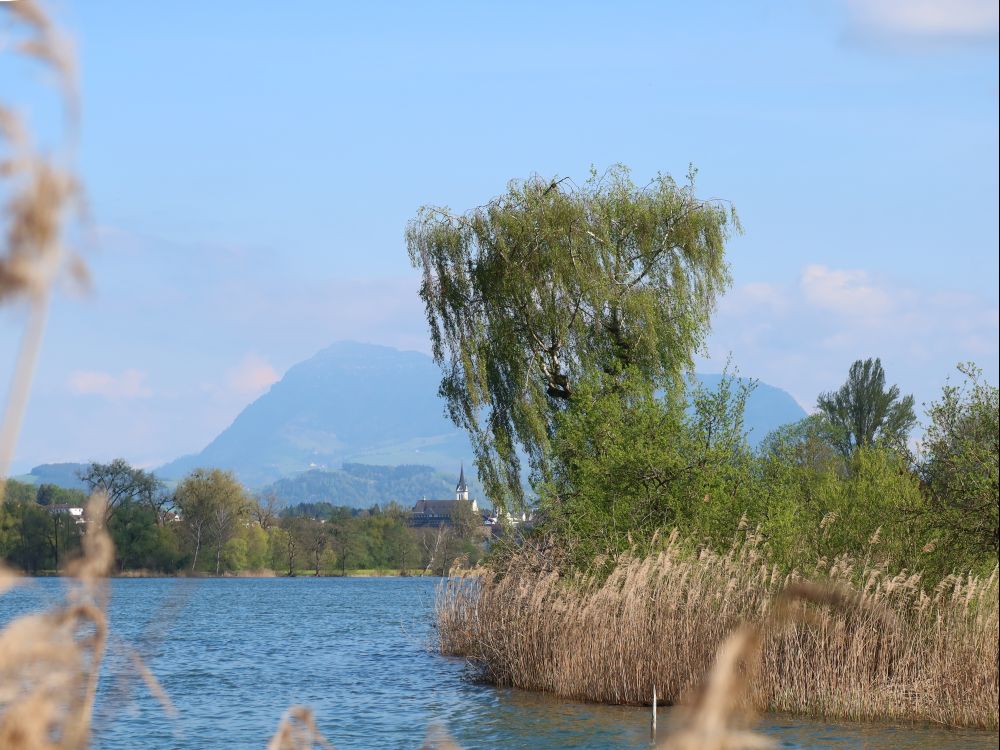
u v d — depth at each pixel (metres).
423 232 45.22
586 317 44.22
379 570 183.00
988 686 23.95
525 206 45.22
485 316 44.75
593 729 24.34
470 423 43.66
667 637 27.56
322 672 38.47
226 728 26.27
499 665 33.03
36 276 1.41
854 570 27.78
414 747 23.38
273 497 177.75
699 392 34.66
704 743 1.51
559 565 34.06
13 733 1.68
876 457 31.50
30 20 1.48
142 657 2.12
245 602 97.75
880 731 23.27
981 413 27.33
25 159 1.43
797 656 25.34
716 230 45.38
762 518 31.83
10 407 1.46
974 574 27.78
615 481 34.31
